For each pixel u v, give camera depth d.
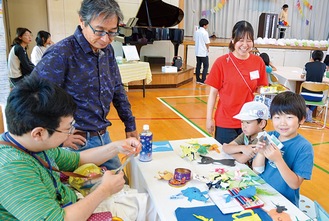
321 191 2.51
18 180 0.84
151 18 6.78
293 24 9.64
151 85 6.21
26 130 0.86
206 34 6.65
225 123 2.12
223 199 1.19
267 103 1.92
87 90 1.52
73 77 1.47
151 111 4.66
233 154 1.61
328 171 2.87
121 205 1.24
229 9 8.90
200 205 1.15
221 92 2.13
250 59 2.08
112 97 1.70
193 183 1.33
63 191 1.11
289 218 1.08
